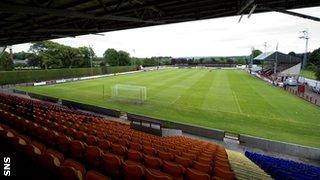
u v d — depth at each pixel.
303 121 20.42
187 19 13.00
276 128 18.58
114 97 31.36
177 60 134.62
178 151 8.16
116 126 14.43
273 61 58.28
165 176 4.11
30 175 4.01
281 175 7.19
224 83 46.59
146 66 116.25
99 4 10.87
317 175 8.38
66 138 6.15
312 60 81.44
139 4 10.12
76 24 15.91
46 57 71.75
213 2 10.44
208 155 8.58
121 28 16.44
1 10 8.45
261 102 27.98
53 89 39.50
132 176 4.62
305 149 14.11
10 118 8.48
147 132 15.11
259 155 12.77
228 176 5.69
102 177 3.28
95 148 5.50
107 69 78.62
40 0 10.10
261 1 9.44
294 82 42.53
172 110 24.09
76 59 80.00
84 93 35.00
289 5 9.66
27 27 16.98
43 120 10.38
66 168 3.50
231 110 24.03
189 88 39.41
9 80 48.84
